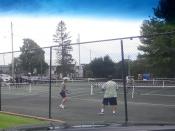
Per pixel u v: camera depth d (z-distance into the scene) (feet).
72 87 104.37
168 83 98.99
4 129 14.65
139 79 86.99
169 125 13.83
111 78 59.11
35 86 112.27
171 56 72.90
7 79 113.09
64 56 69.72
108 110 64.23
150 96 87.30
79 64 70.85
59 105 73.72
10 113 60.59
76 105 73.97
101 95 93.71
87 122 14.97
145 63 79.41
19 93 105.40
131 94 90.38
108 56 60.18
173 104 70.38
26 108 69.21
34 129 13.76
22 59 79.46
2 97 94.84
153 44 92.99
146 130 12.83
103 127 13.35
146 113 58.44
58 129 13.32
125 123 14.30
